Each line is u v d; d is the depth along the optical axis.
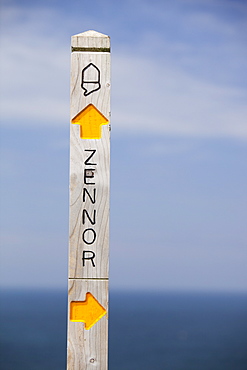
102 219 4.23
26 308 99.31
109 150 4.26
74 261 4.21
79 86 4.28
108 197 4.24
